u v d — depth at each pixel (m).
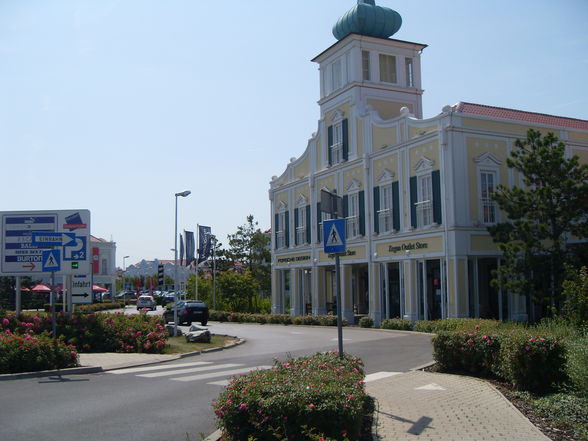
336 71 38.41
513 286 21.70
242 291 51.62
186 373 14.28
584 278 14.41
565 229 22.39
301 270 42.97
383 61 37.12
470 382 11.56
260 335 27.66
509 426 8.12
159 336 19.42
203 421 8.97
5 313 21.34
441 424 8.27
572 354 9.99
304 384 7.20
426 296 29.44
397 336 25.19
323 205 10.34
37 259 22.11
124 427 8.59
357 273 41.59
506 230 23.91
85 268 22.53
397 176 31.58
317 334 27.88
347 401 6.76
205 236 47.28
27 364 14.20
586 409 8.73
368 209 34.00
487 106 31.73
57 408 9.95
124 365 15.67
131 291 88.75
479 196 28.06
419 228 29.78
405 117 31.22
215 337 24.39
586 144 31.69
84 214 22.66
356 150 35.59
